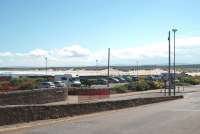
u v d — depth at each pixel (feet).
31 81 204.64
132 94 205.98
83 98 154.51
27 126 66.13
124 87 231.50
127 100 114.32
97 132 60.80
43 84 217.36
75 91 190.90
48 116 77.05
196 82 347.77
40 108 74.69
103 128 65.67
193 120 79.61
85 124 71.00
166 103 135.64
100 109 98.32
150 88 260.21
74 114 86.22
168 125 70.74
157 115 90.33
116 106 107.14
